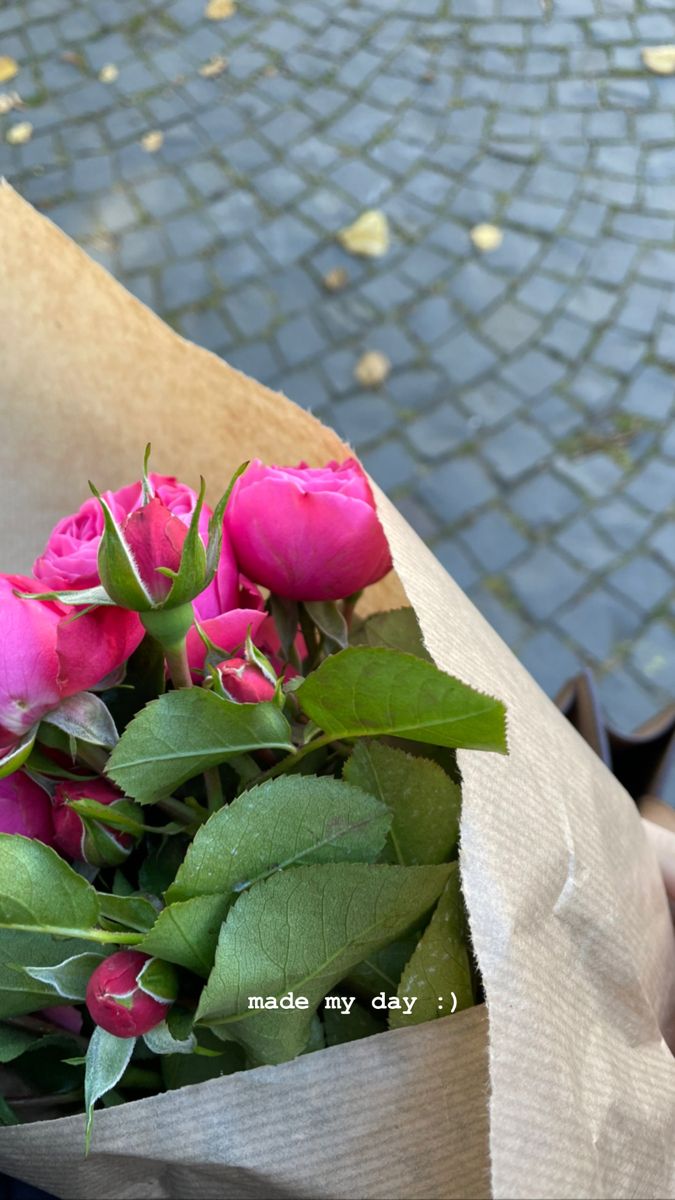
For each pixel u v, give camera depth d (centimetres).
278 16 169
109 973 26
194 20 171
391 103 158
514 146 152
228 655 31
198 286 142
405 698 26
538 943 29
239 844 27
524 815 30
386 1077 28
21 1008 30
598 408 131
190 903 26
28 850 26
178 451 42
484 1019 28
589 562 121
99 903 27
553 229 144
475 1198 29
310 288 141
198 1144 28
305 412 38
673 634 117
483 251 143
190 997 28
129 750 28
